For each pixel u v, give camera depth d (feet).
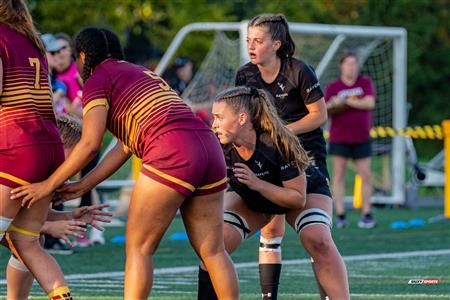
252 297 65.41
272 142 51.01
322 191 53.72
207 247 47.91
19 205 48.14
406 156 154.30
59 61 90.63
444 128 129.29
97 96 47.01
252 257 90.07
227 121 50.80
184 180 45.91
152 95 47.09
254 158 51.26
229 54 134.82
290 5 257.34
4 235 49.37
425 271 79.41
